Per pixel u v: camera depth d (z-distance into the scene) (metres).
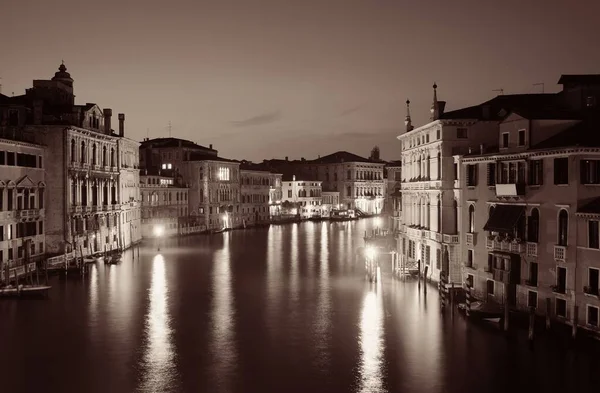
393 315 34.72
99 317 34.19
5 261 45.59
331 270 53.12
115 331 31.23
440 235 42.59
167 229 88.44
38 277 45.59
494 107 43.19
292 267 55.12
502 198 35.09
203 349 28.23
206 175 99.81
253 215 118.56
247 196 116.19
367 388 23.34
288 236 91.06
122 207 69.00
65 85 64.19
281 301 38.78
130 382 23.92
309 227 111.62
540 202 31.83
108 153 65.56
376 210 150.12
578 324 28.98
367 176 147.25
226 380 24.19
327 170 147.25
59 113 57.09
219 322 33.25
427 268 44.56
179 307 36.94
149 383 23.81
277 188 129.25
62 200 53.94
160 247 73.62
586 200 29.16
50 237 53.88
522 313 31.72
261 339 29.89
